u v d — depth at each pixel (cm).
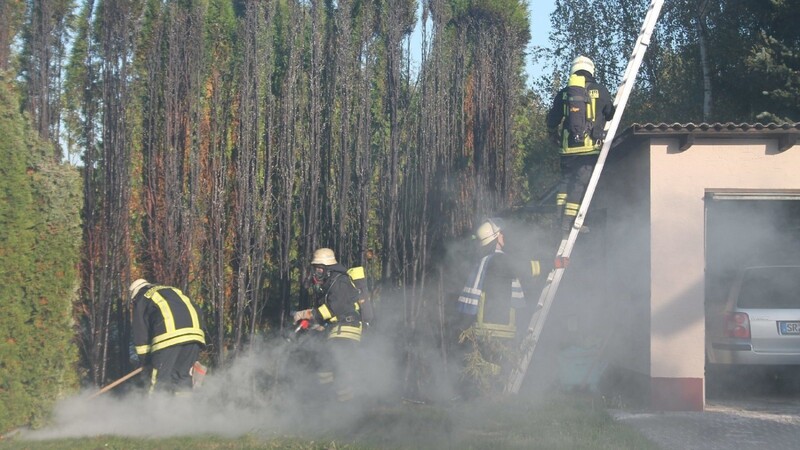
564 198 936
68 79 1005
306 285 960
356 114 1053
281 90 1049
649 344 898
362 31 1055
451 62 1085
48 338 787
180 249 987
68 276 806
